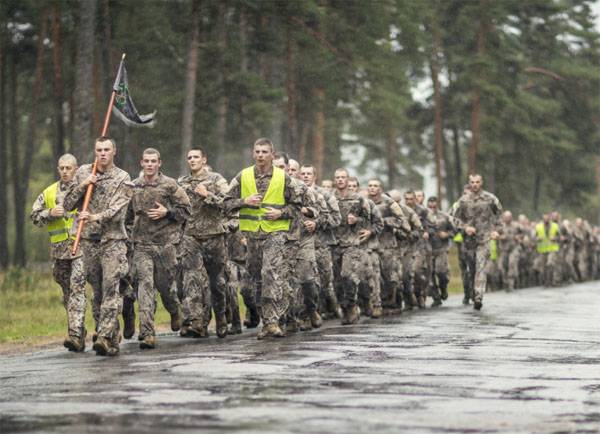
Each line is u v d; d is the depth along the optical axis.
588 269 96.31
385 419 14.88
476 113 116.00
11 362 24.66
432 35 115.88
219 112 84.31
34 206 26.84
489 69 113.50
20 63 96.31
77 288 26.75
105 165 26.39
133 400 16.84
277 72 90.06
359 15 82.50
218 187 30.70
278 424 14.41
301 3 76.44
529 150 129.38
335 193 37.59
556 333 30.95
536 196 148.62
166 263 28.25
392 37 88.69
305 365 21.77
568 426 14.68
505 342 27.73
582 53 140.25
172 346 27.41
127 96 30.11
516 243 71.44
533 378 20.09
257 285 29.91
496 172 130.50
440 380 19.44
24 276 56.94
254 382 18.95
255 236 29.28
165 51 87.44
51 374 21.22
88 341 31.33
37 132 123.56
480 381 19.42
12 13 89.12
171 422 14.62
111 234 26.06
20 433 14.04
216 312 30.75
